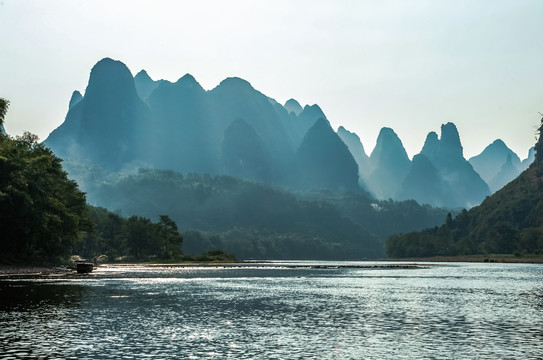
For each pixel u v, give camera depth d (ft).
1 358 84.23
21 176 337.11
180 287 239.09
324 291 227.61
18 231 348.79
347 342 101.96
